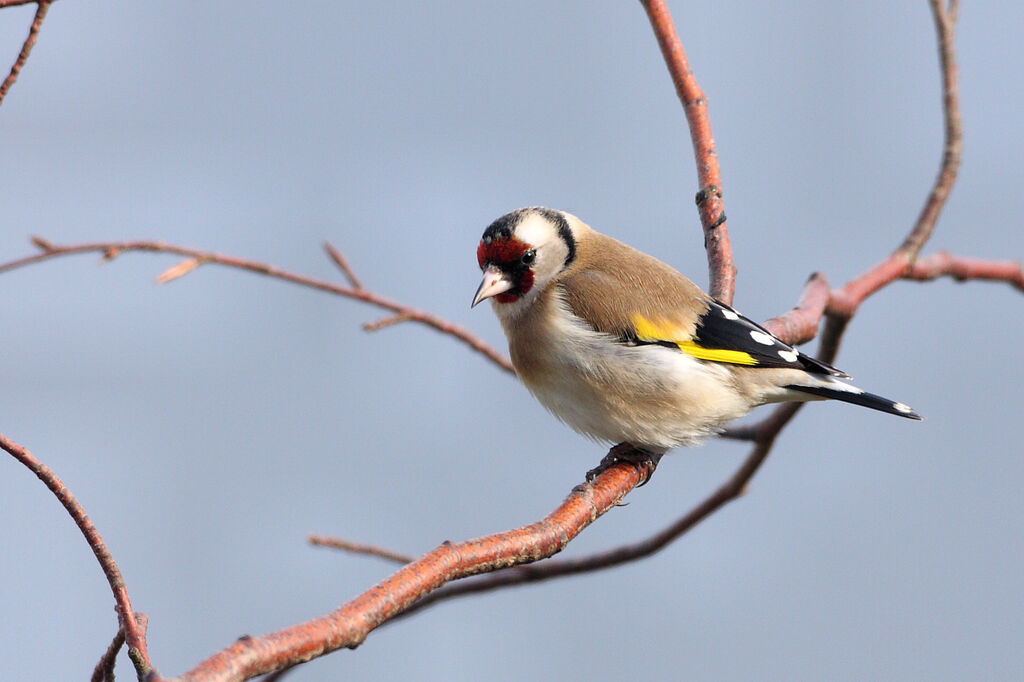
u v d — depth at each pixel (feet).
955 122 28.89
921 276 29.07
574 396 27.45
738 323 26.81
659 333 26.89
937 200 29.09
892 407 26.32
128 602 13.69
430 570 14.99
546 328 27.40
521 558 16.55
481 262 28.58
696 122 28.76
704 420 27.07
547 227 28.22
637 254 28.96
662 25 28.89
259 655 12.75
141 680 12.44
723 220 28.40
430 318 28.68
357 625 13.84
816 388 26.89
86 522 13.89
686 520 28.81
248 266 27.53
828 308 27.40
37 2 17.31
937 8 28.89
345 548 26.23
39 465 13.78
